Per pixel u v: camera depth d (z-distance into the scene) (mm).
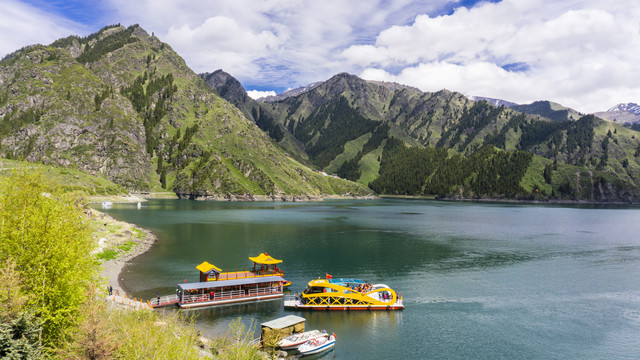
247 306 69750
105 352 27594
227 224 181875
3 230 34000
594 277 92312
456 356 52031
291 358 50531
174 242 128625
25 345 26484
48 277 33594
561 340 57250
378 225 193875
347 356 51656
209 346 47562
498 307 70812
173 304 67812
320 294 69750
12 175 36562
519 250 127000
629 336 58750
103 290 39062
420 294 78062
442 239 148500
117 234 118750
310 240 139625
